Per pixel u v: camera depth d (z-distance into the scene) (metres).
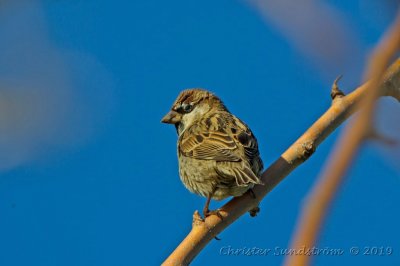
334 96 9.59
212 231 9.20
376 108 4.59
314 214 4.32
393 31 4.68
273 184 9.77
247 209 9.66
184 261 8.88
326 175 4.39
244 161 11.86
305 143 9.64
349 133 4.51
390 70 8.24
